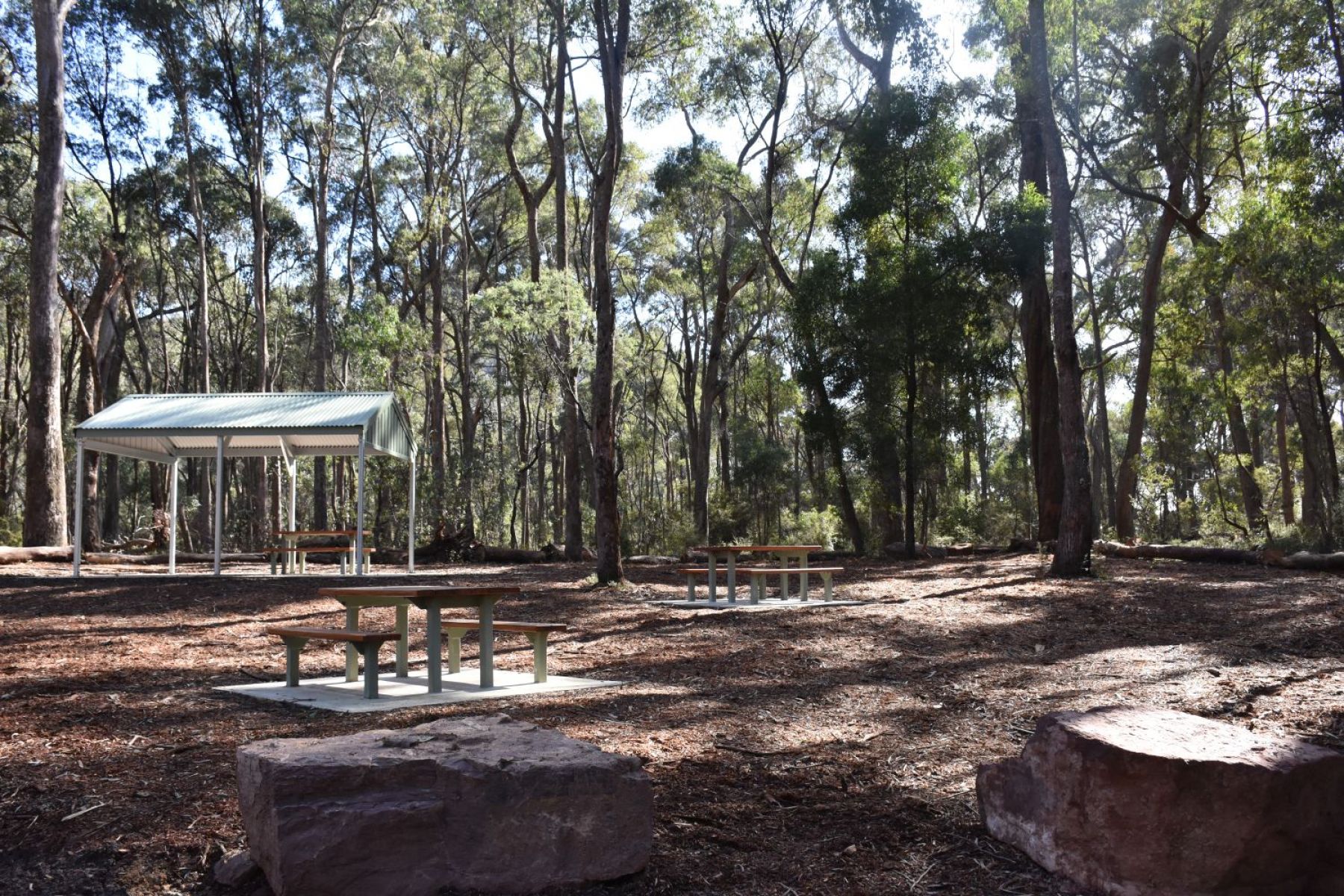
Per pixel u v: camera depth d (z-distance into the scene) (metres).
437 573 18.22
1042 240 21.89
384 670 8.05
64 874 3.82
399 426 18.81
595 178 18.39
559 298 23.95
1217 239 23.42
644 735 5.62
